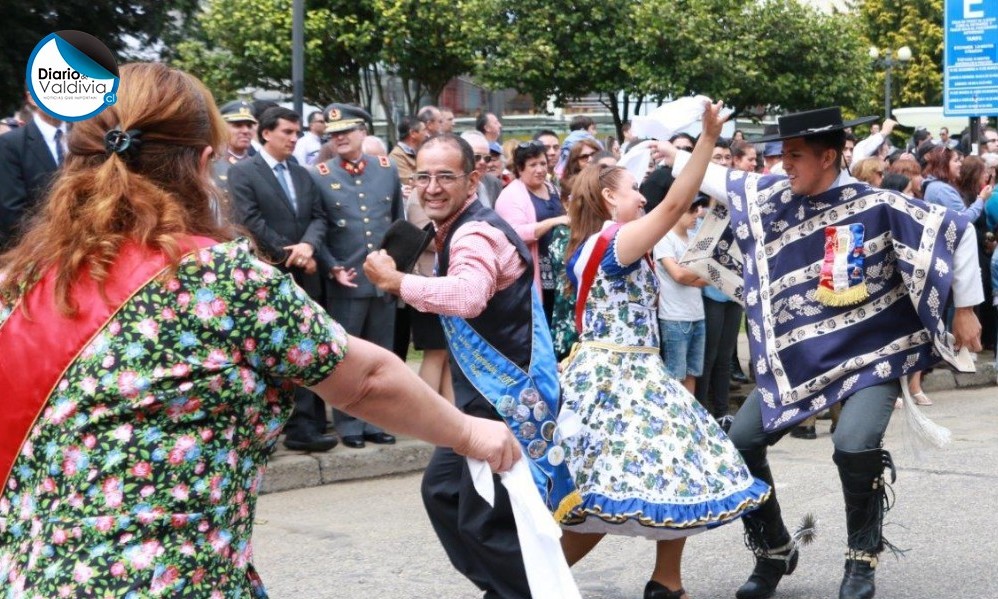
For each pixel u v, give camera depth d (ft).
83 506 5.56
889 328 14.42
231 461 5.84
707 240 16.01
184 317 5.74
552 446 12.05
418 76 72.08
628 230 13.64
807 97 68.80
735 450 13.89
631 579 15.98
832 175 14.61
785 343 14.67
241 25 69.00
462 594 15.40
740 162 30.60
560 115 76.95
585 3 65.21
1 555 5.79
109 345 5.66
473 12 67.10
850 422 14.19
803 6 68.28
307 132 32.78
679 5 65.92
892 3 109.09
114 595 5.48
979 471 21.93
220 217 6.26
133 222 5.84
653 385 13.74
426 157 12.14
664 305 24.91
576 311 14.37
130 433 5.62
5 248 6.42
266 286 5.89
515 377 11.95
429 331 23.52
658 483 13.20
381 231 23.20
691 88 66.80
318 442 22.61
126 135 5.98
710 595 15.16
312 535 18.47
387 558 17.12
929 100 109.09
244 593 5.95
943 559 16.48
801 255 14.71
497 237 11.91
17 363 5.71
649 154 16.16
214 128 6.29
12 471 5.74
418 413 6.59
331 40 69.97
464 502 11.73
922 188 33.94
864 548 14.28
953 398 32.58
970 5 41.16
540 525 7.39
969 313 14.29
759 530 14.83
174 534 5.65
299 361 5.98
